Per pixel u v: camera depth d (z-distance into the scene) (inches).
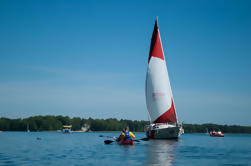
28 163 637.3
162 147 1096.8
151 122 1728.6
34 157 766.5
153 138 1642.5
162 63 1722.4
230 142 1838.1
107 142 1296.8
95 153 872.3
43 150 1013.8
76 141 1802.4
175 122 1679.4
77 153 881.5
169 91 1694.1
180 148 1074.1
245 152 952.9
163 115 1679.4
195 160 690.2
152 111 1721.2
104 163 629.3
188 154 842.2
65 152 924.0
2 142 1625.2
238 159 725.3
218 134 4119.1
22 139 2130.9
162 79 1707.7
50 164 619.5
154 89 1716.3
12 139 2122.3
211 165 605.9
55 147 1182.3
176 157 751.1
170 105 1681.8
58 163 636.1
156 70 1726.1
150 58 1754.4
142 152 888.3
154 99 1712.6
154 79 1722.4
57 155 820.6
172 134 1574.8
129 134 1224.2
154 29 1765.5
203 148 1130.0
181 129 1653.5
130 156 770.8
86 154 844.0
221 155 832.9
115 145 1225.4
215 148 1150.3
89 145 1304.1
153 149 999.6
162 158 722.8
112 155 802.2
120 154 828.6
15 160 697.0
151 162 642.8
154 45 1740.9
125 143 1202.0
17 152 928.9
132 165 595.2
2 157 768.3
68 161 671.1
